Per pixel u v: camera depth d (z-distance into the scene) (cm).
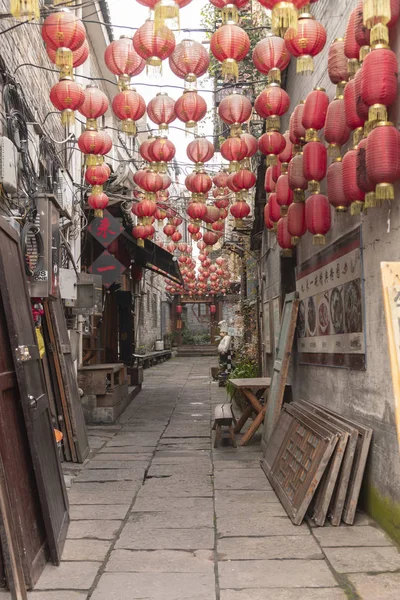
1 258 370
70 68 526
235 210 799
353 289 528
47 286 625
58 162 907
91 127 668
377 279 467
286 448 592
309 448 511
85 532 458
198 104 597
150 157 713
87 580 365
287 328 751
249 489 581
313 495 482
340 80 493
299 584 355
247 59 1057
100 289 966
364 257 500
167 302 3809
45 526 391
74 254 1101
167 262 1522
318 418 551
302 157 600
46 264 626
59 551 396
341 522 467
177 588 352
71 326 997
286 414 656
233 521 480
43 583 361
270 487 587
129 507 527
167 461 718
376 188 393
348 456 467
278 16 377
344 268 559
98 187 776
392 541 425
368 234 490
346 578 363
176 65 554
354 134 446
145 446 818
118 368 1093
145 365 2558
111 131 1698
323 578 363
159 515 501
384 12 332
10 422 363
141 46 486
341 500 462
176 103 604
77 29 500
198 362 3109
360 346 506
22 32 723
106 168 773
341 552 405
